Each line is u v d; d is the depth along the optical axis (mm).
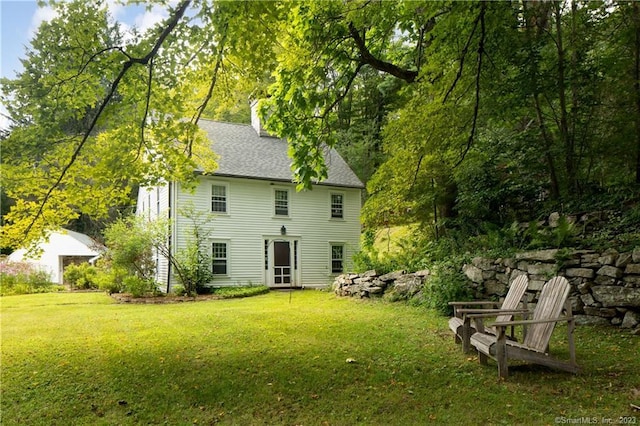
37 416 3842
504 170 10734
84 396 4266
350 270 17969
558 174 9445
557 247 7148
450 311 7758
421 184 10258
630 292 5688
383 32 8039
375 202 10430
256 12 4777
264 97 7898
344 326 7246
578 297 6328
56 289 19375
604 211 7934
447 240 10719
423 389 4113
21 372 5039
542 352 4215
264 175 18000
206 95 7410
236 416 3734
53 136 5633
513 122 9641
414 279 9703
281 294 15172
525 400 3676
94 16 5242
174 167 7180
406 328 6883
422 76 7852
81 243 26500
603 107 8398
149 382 4602
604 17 8039
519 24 8289
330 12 6613
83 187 6402
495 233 8844
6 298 15055
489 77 7891
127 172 6422
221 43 5281
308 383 4426
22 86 5297
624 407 3406
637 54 7750
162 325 8023
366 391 4156
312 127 7387
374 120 21875
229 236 17359
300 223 19047
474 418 3418
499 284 7672
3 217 6246
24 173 5930
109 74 5562
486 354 4508
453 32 7117
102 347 6219
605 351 4914
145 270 15828
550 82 8250
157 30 5316
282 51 6918
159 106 6273
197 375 4781
